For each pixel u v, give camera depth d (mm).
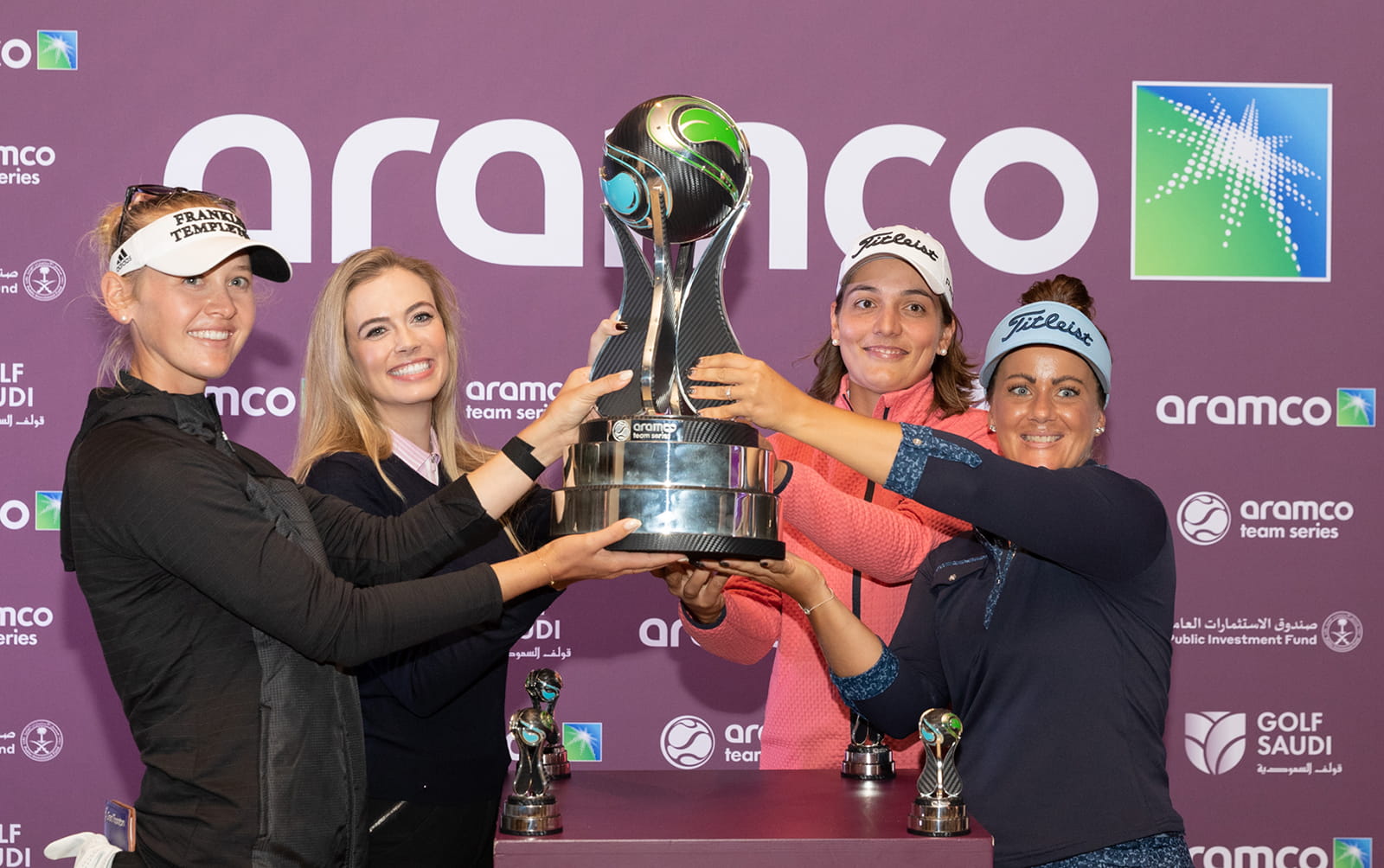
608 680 2770
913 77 2758
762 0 2754
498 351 2746
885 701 1461
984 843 1129
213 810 1273
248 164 2717
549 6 2746
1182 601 2744
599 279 2758
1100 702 1337
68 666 2689
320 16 2723
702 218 1426
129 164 2707
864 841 1134
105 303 1455
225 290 1446
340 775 1357
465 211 2740
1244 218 2760
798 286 2754
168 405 1363
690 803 1325
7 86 2688
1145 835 1295
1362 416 2752
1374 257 2758
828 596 1458
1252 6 2760
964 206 2760
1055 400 1447
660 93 2750
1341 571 2746
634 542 1335
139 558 1289
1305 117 2760
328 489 1696
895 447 1271
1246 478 2750
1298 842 2727
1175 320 2758
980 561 1449
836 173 2756
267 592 1255
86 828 2684
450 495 1513
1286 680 2740
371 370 1799
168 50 2709
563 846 1131
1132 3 2760
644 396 1418
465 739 1709
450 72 2740
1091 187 2760
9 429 2688
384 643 1293
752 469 1385
